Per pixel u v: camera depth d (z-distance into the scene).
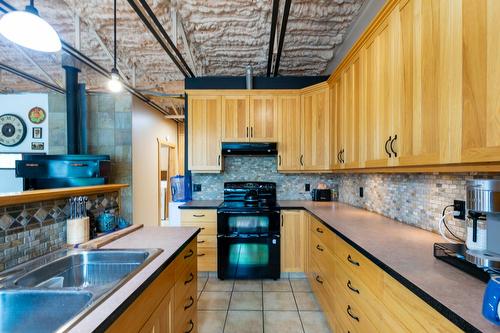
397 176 2.02
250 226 2.86
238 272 2.85
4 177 3.39
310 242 2.62
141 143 4.59
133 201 4.20
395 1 1.45
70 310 0.87
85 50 3.12
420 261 1.12
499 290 0.66
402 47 1.40
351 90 2.17
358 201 2.77
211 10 2.35
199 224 2.91
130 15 2.44
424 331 0.86
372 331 1.23
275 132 3.17
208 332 1.99
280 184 3.46
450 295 0.82
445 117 1.05
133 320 0.89
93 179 2.19
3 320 0.89
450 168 1.09
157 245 1.44
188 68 3.20
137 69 3.72
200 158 3.16
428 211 1.66
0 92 4.17
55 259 1.21
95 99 4.12
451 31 1.02
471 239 1.09
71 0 2.22
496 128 0.82
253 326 2.06
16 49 3.08
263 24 2.56
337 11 2.35
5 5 2.07
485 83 0.86
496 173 1.20
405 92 1.37
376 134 1.70
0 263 1.06
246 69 3.39
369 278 1.26
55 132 4.15
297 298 2.49
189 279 1.64
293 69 3.54
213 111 3.16
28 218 1.19
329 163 2.85
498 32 0.81
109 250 1.32
